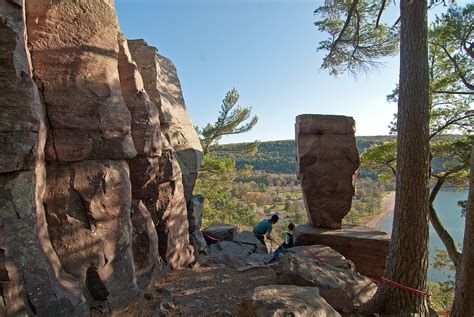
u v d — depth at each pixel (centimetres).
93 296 428
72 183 429
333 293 495
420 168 482
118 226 471
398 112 516
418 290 482
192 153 857
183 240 700
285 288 397
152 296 504
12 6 343
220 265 717
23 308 323
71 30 451
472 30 1105
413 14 509
